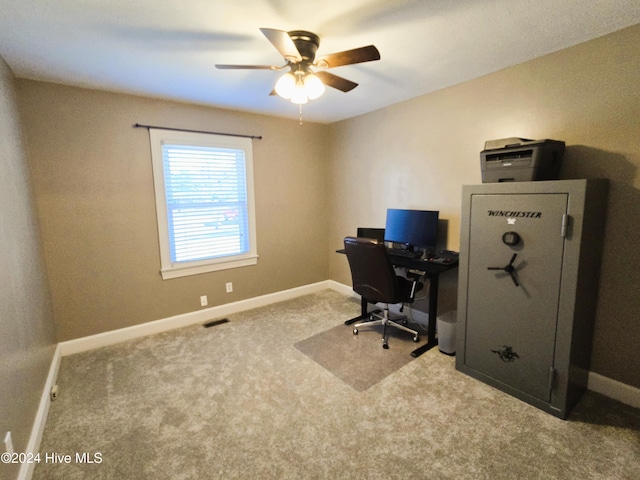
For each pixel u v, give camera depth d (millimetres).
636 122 1871
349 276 4238
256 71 2352
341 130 4047
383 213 3617
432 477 1504
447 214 2955
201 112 3242
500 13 1674
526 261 1970
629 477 1489
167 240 3150
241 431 1813
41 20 1646
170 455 1651
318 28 1808
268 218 3855
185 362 2568
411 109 3160
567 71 2107
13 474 1365
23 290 1802
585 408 1967
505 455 1622
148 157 2980
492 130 2551
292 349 2771
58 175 2582
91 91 2676
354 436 1764
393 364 2510
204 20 1697
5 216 1623
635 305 1951
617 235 1981
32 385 1786
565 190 1777
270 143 3770
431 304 2748
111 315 2914
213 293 3514
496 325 2150
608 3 1588
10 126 1995
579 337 1913
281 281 4059
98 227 2791
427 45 2037
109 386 2252
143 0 1498
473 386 2213
